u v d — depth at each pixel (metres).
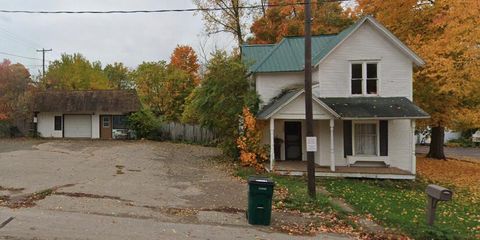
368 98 19.88
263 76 21.84
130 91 42.56
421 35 22.19
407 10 22.36
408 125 19.75
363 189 15.76
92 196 11.94
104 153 25.55
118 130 40.91
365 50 19.98
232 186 14.89
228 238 8.44
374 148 19.92
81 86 56.22
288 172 17.95
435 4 21.20
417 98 22.83
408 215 11.46
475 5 16.28
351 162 19.56
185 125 39.72
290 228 9.55
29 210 9.99
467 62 17.19
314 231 9.40
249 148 20.23
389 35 19.67
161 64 50.22
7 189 12.51
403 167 19.67
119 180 15.17
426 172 21.52
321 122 20.03
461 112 21.61
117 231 8.49
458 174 21.31
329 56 19.94
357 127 19.98
